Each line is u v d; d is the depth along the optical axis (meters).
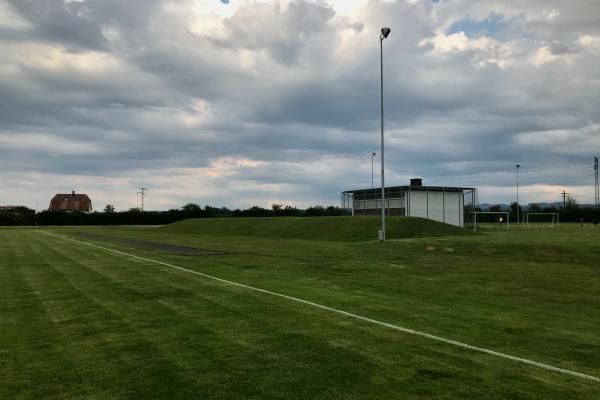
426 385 5.46
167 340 7.38
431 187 54.97
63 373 5.90
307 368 6.04
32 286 12.99
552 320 8.74
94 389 5.37
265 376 5.75
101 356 6.58
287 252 24.48
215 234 52.69
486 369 6.00
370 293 11.73
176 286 12.84
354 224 43.00
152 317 9.01
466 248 23.55
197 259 20.64
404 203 54.03
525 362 6.27
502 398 5.09
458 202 56.66
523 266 17.67
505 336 7.59
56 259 20.86
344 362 6.28
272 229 50.16
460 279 14.31
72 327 8.26
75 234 48.94
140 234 50.00
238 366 6.12
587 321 8.68
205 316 9.08
